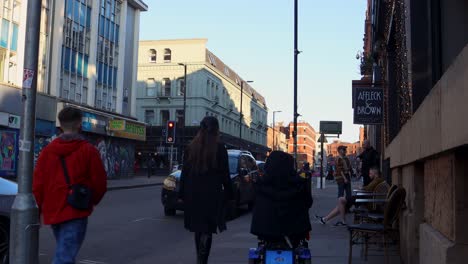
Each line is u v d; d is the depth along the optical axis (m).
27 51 5.55
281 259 4.96
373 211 9.30
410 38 7.39
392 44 13.02
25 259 5.18
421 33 7.21
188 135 56.84
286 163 5.23
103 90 37.28
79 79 34.00
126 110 41.94
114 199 20.38
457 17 6.39
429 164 5.69
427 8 6.95
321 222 12.09
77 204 4.46
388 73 13.42
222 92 67.38
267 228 5.09
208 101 61.00
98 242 9.67
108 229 11.47
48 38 30.55
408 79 7.85
